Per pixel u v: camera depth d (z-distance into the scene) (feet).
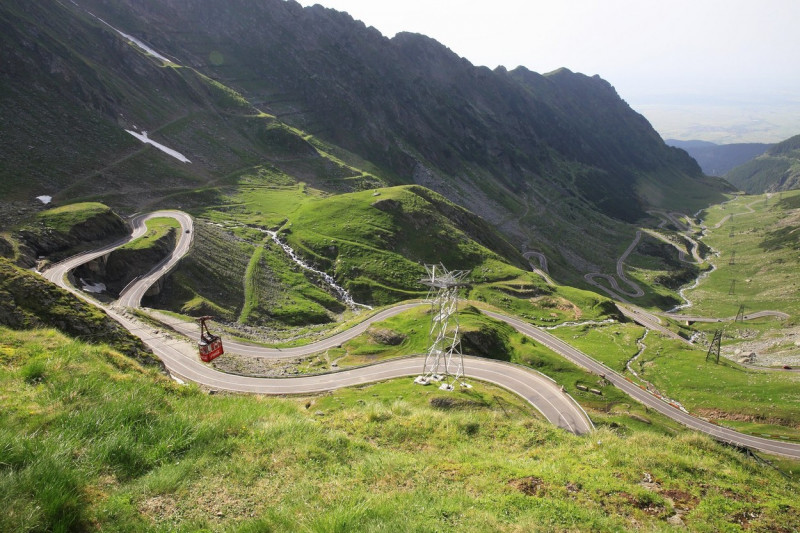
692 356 370.53
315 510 38.93
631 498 51.31
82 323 102.12
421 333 307.99
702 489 55.88
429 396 194.59
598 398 282.77
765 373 344.08
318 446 54.85
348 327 335.47
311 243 505.25
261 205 581.53
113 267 338.34
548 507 46.29
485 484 51.55
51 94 537.24
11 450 34.86
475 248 565.53
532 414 194.90
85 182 467.52
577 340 404.57
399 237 544.21
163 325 278.87
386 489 47.55
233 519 37.29
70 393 47.60
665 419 274.16
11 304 92.53
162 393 59.00
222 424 53.26
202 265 386.11
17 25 564.71
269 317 372.58
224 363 243.81
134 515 35.19
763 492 56.70
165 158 595.88
